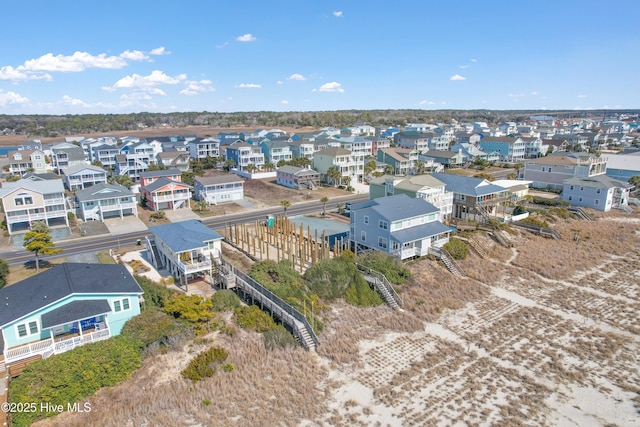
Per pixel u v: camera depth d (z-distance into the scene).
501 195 70.31
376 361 33.34
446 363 33.12
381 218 51.84
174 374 30.23
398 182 67.50
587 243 60.69
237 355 32.41
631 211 77.44
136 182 102.12
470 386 30.25
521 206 73.19
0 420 25.12
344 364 32.72
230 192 86.94
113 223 69.69
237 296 42.19
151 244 55.50
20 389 26.47
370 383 30.56
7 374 28.78
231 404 27.73
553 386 30.44
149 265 50.94
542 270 50.91
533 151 144.75
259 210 79.94
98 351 30.09
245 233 62.66
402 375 31.48
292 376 30.83
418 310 41.16
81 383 27.91
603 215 75.19
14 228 65.31
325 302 42.34
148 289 40.97
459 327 38.66
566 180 82.94
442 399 28.91
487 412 27.55
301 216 75.88
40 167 113.00
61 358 29.08
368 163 115.38
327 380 30.80
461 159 132.50
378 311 41.38
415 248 51.50
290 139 154.38
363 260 48.69
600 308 42.06
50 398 26.27
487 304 43.00
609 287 46.72
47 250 48.44
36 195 64.12
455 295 44.59
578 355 34.25
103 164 121.12
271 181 108.38
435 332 37.78
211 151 135.38
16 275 47.72
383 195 70.31
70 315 31.14
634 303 43.06
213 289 44.66
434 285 46.50
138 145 124.19
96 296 33.44
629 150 121.81
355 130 189.62
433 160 127.88
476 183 68.81
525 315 40.62
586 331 37.84
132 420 26.02
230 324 36.66
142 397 27.77
